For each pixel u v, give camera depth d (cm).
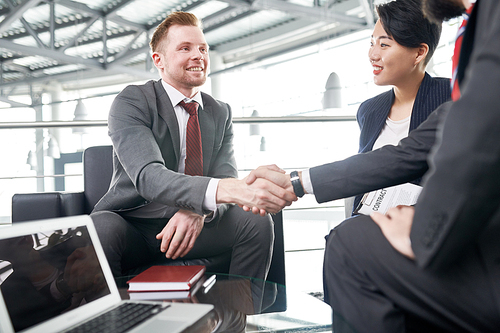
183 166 154
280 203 117
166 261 143
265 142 1016
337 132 920
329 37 1066
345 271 69
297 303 85
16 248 71
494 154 50
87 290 79
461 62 63
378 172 99
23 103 1401
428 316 63
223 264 148
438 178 54
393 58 130
